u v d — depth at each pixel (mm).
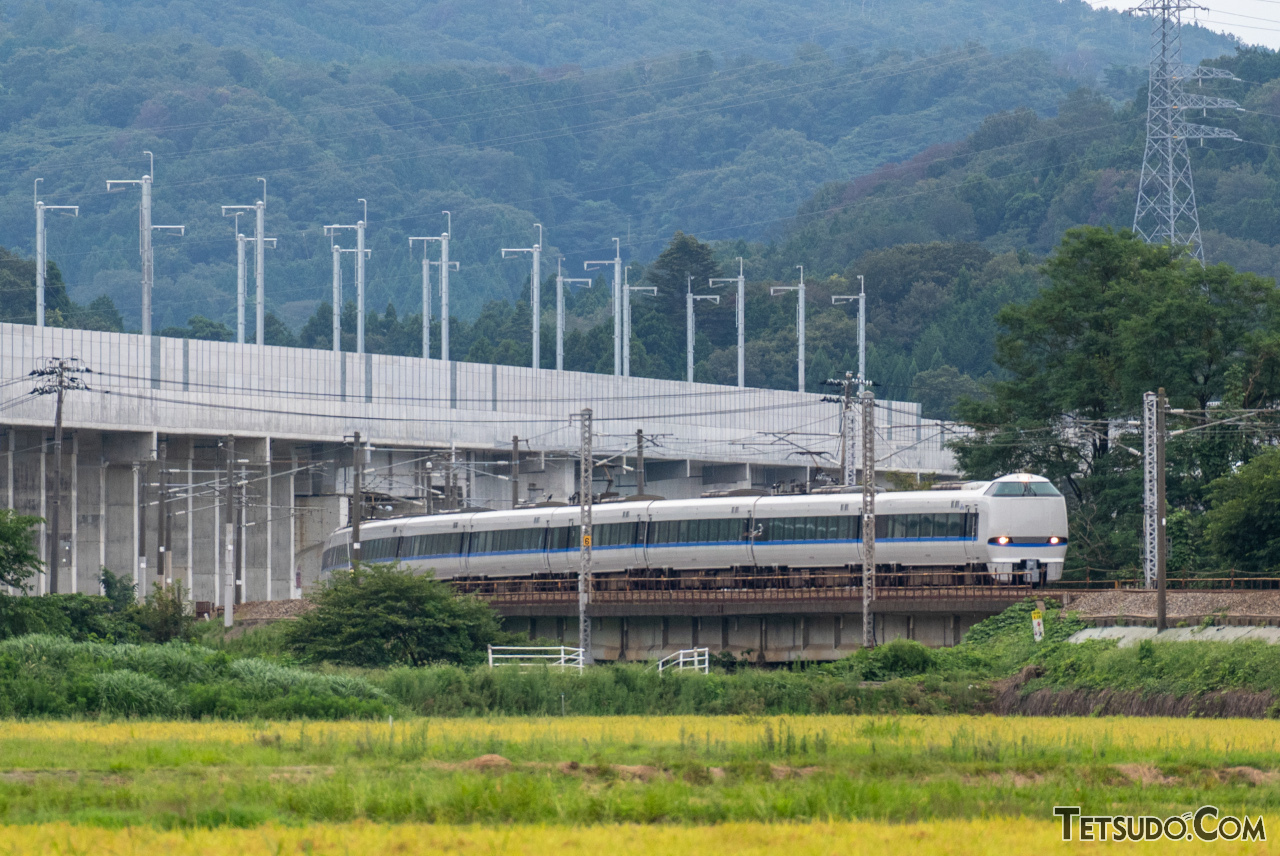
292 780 99188
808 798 91562
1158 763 108688
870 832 81500
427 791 91938
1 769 102438
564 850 75438
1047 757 111312
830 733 132250
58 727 136500
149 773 101000
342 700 161125
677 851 75375
